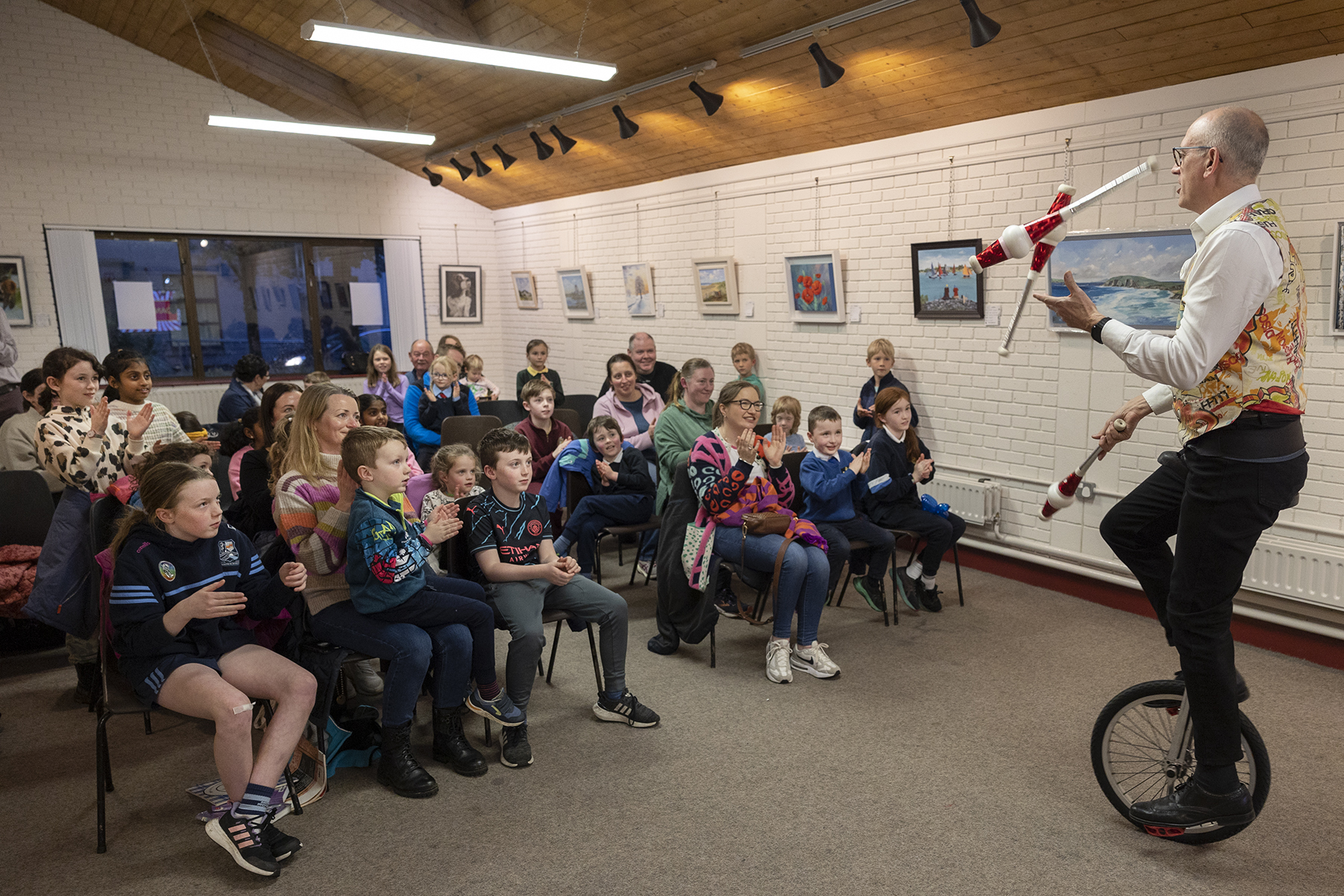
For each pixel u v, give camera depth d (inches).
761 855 93.6
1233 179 76.1
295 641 107.3
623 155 287.9
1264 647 153.4
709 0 186.9
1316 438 145.8
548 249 370.3
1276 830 97.1
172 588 94.9
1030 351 188.1
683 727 123.6
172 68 334.0
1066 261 176.7
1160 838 95.4
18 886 89.6
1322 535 145.8
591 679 141.2
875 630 163.2
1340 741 117.7
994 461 199.5
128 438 137.8
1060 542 186.7
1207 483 80.0
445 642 107.7
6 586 142.5
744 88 219.0
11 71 305.7
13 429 160.4
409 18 228.5
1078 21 151.6
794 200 244.2
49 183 315.9
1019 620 168.2
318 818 101.3
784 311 253.8
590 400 286.0
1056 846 94.7
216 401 354.0
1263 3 132.8
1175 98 157.6
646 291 310.2
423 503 136.6
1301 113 141.6
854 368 234.1
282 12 265.4
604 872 90.7
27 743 122.2
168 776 112.7
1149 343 76.2
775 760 114.0
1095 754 99.7
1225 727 85.7
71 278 322.7
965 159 196.5
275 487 112.2
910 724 124.1
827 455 163.2
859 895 86.9
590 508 175.0
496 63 185.5
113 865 93.2
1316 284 143.3
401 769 106.4
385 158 379.6
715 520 143.2
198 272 354.6
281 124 248.7
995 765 112.4
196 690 90.0
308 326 381.1
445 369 238.4
